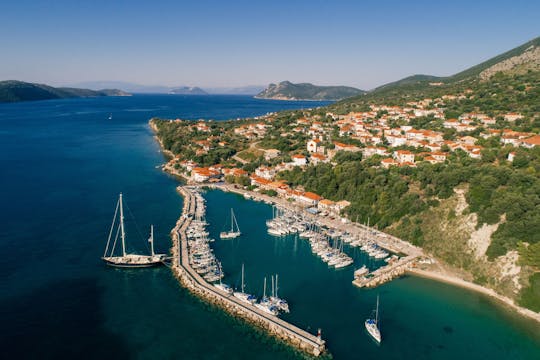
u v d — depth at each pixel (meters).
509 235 115.12
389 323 97.19
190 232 148.25
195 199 193.50
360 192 172.62
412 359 84.56
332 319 98.31
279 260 131.50
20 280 110.62
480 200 130.38
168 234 147.62
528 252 107.25
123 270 119.06
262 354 85.38
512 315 100.44
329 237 149.50
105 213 167.00
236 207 186.88
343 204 173.25
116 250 132.00
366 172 182.00
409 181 165.75
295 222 163.12
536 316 98.75
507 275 109.62
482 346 89.00
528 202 115.88
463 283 115.31
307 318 98.44
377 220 156.00
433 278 119.25
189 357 83.62
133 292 107.69
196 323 95.44
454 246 127.44
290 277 119.69
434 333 93.50
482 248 120.50
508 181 133.25
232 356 84.44
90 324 93.00
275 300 103.25
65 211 167.75
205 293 107.19
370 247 137.38
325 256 132.00
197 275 116.06
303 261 131.00
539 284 102.00
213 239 147.12
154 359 82.50
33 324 91.88
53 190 199.00
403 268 123.69
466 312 102.00
